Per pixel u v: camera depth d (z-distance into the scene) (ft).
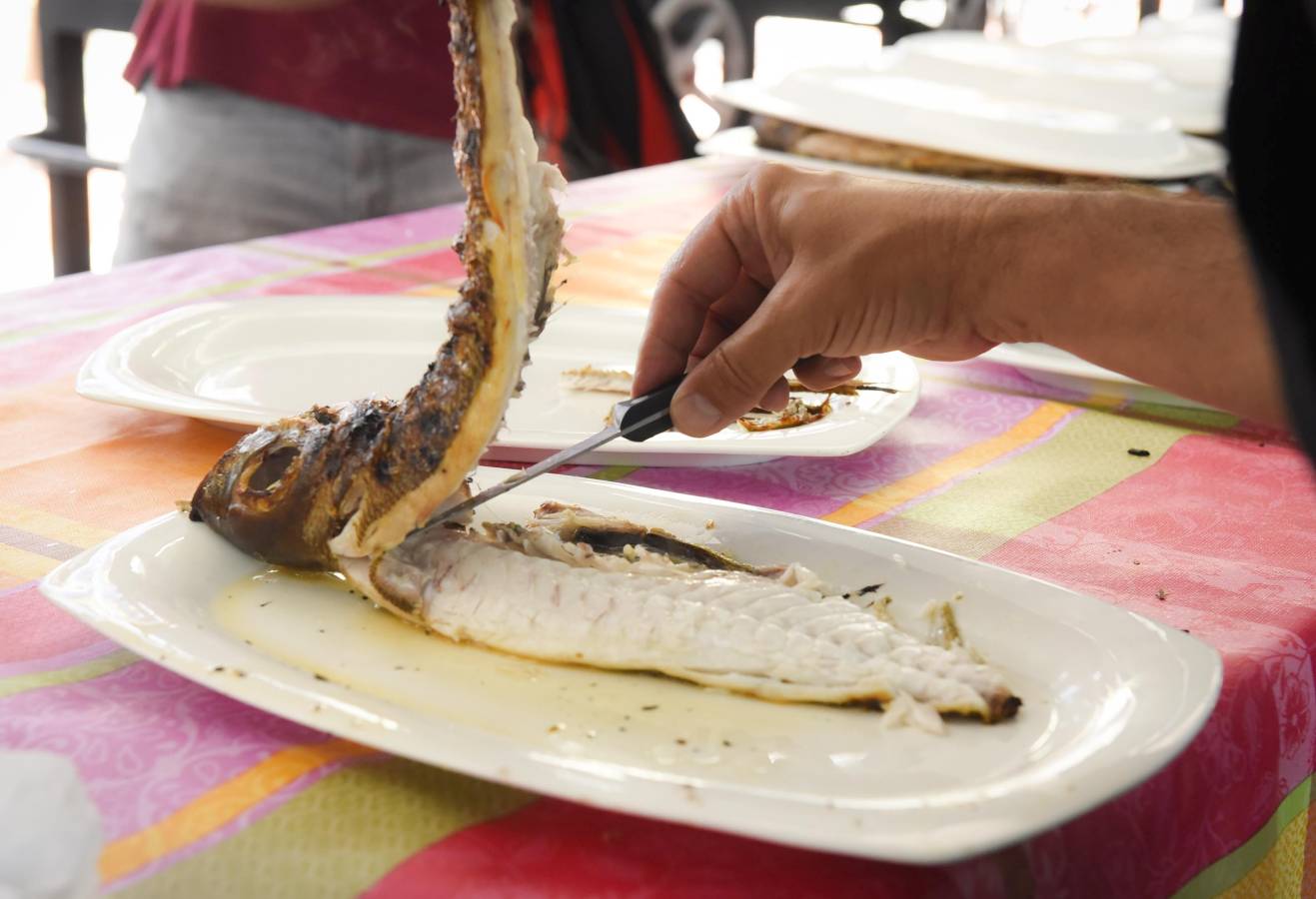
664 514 3.92
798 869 2.47
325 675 3.13
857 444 4.56
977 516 4.31
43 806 2.43
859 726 2.96
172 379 5.14
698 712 3.03
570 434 4.59
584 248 7.73
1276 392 3.36
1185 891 3.05
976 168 8.62
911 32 17.56
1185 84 11.39
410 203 10.91
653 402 3.72
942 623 3.26
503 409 3.37
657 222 8.38
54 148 13.04
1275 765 3.34
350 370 5.48
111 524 4.07
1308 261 2.11
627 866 2.46
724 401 3.67
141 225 11.13
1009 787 2.45
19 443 4.71
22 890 2.30
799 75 9.68
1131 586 3.78
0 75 21.98
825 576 3.58
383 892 2.38
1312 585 3.80
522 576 3.43
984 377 5.90
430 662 3.24
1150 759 2.55
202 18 10.32
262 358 5.50
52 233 13.75
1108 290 3.49
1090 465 4.81
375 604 3.51
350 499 3.45
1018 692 3.04
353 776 2.71
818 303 3.59
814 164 9.11
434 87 10.71
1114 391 5.58
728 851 2.51
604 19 11.46
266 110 10.57
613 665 3.21
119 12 12.51
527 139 3.22
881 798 2.41
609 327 5.97
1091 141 8.43
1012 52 10.67
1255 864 3.32
